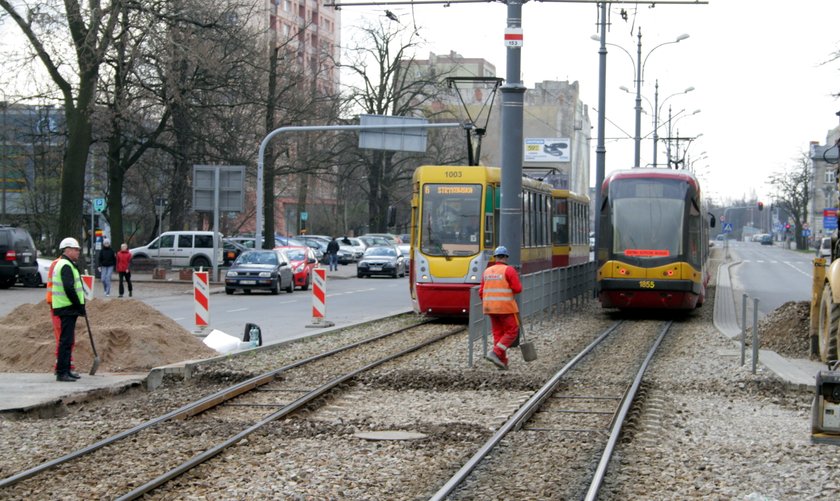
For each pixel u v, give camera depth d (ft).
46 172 240.94
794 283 207.10
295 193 374.63
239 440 42.93
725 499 33.55
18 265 165.07
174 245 216.74
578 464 38.73
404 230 423.23
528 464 38.75
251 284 158.20
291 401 55.62
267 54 199.52
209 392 58.65
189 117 172.04
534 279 100.63
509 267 68.54
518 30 80.69
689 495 34.09
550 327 103.35
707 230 152.66
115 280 191.52
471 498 33.47
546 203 136.98
